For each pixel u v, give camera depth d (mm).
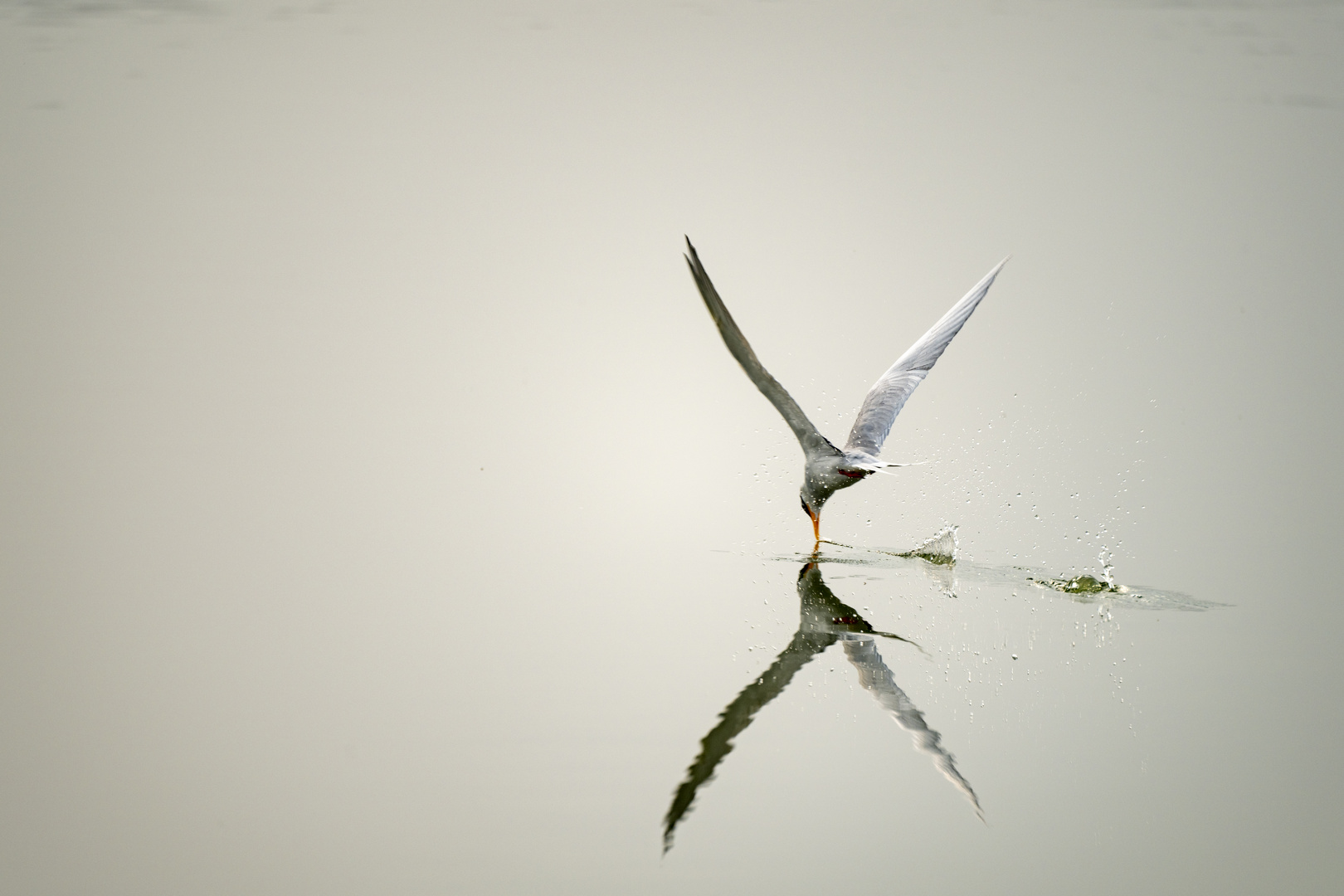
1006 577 14664
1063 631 12633
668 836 8836
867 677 11508
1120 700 10969
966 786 9547
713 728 10477
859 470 14109
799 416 14359
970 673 11609
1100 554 15188
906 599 13742
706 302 12281
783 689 11195
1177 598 13781
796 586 14312
